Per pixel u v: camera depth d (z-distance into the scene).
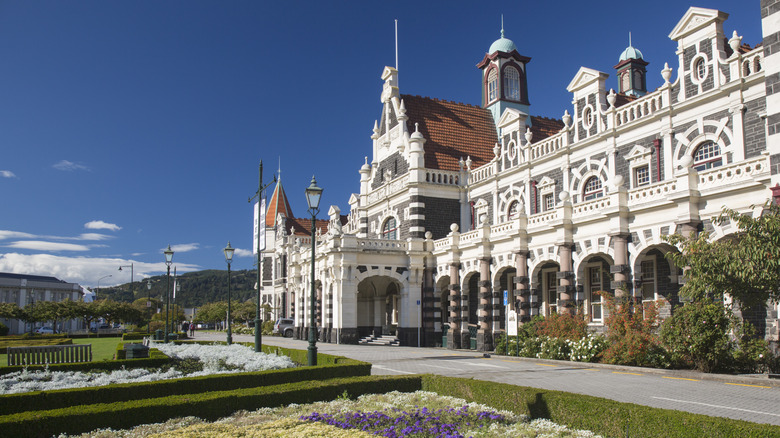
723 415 12.50
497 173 42.19
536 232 31.86
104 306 78.38
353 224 60.28
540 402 12.19
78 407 11.74
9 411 12.73
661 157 29.22
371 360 27.55
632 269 25.48
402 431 10.52
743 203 20.97
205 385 15.23
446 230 45.19
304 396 14.18
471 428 11.34
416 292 43.22
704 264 17.77
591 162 33.78
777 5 19.94
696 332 19.47
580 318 27.25
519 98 52.62
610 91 32.50
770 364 19.00
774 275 15.81
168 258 44.78
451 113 50.81
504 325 37.47
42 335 65.81
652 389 16.58
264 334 70.31
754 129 24.81
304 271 53.28
